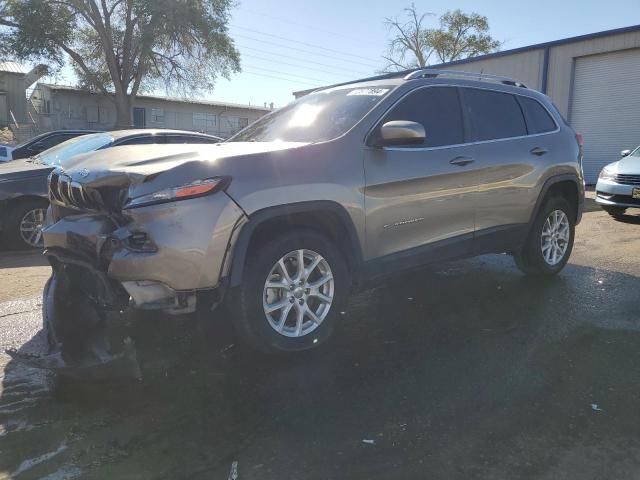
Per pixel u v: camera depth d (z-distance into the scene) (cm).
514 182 491
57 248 362
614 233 841
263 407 298
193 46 3322
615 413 290
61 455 254
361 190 373
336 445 262
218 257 314
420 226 416
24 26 2927
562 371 341
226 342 386
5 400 304
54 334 387
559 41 1817
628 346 380
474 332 411
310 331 362
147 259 299
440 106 445
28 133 3103
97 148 746
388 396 310
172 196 303
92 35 3338
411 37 4231
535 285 538
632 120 1680
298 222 362
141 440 266
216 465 246
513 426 278
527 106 531
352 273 383
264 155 338
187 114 4141
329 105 436
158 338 393
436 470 242
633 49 1653
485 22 4147
